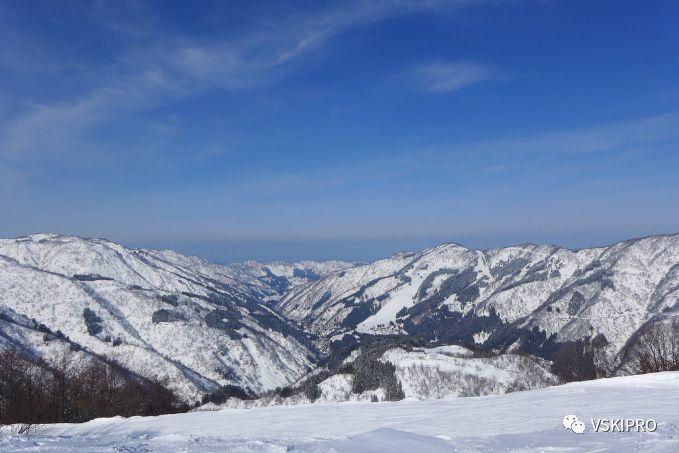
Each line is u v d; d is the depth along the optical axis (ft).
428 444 49.21
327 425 82.28
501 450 45.50
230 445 48.24
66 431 98.53
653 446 40.55
